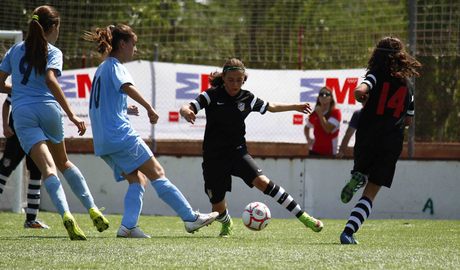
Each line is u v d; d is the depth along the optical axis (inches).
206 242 896.3
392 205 1696.6
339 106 1768.0
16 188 1608.0
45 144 906.1
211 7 2394.2
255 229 1021.2
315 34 2096.5
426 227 1311.5
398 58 911.7
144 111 1781.5
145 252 754.8
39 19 910.4
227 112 1008.9
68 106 895.1
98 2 2110.0
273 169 1742.1
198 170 1750.7
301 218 1030.4
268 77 1791.3
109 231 1134.4
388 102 910.4
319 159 1727.4
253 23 2156.7
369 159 914.1
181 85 1785.2
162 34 2172.7
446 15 1768.0
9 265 660.1
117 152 949.2
